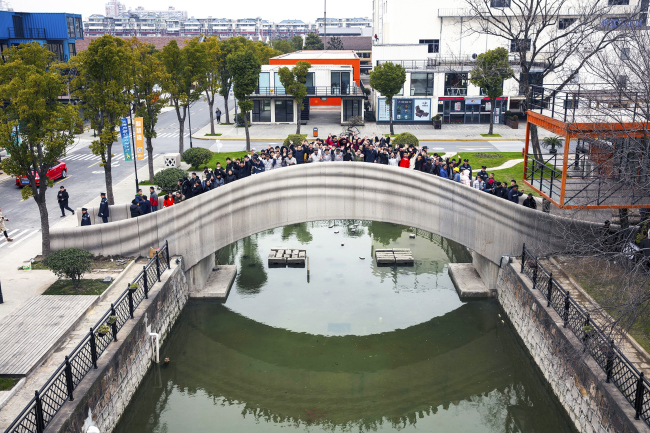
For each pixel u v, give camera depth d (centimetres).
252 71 3856
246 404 1438
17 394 1105
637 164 1482
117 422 1273
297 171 2014
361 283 2127
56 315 1422
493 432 1321
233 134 4719
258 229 2031
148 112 3038
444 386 1517
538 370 1483
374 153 2180
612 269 1579
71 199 2752
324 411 1405
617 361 1148
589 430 1163
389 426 1341
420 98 5153
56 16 5169
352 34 15700
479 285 2003
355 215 2066
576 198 1609
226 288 2006
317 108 6731
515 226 1817
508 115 5109
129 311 1434
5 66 1750
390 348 1694
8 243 2109
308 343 1722
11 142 1727
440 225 1981
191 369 1596
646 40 1680
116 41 2831
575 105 1623
